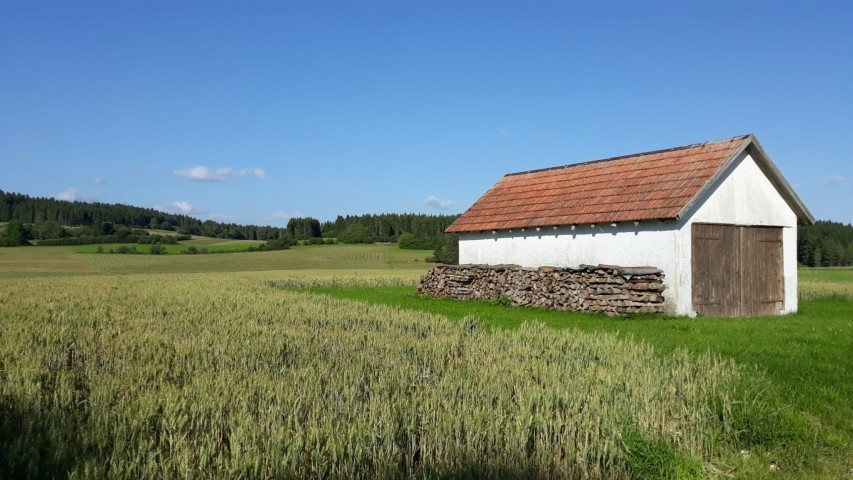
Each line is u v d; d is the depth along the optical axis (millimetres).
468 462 6465
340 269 73438
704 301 22219
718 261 22719
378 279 47281
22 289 30484
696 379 10125
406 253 96938
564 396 8305
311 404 7832
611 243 24141
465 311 23703
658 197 23031
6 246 103875
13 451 6020
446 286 30859
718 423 8344
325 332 14344
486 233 30531
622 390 9078
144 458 6246
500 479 6246
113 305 21328
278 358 11023
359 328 16062
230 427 6969
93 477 5723
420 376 9617
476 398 8469
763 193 24172
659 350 13352
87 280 42344
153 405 7355
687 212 21875
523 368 10180
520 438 6938
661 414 8234
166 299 24016
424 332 15195
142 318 17312
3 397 7852
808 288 37688
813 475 7141
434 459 6727
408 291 36375
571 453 6840
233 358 10992
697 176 22656
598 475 6684
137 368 9664
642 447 7027
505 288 27109
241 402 7660
